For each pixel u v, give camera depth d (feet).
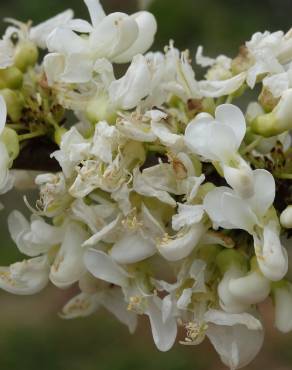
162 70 0.56
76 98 0.57
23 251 0.60
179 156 0.54
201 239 0.56
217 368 1.46
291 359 1.52
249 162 0.58
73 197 0.57
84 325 1.56
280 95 0.58
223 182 0.57
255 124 0.58
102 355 1.51
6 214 1.54
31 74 0.61
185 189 0.55
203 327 0.57
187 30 1.71
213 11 1.73
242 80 0.58
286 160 0.58
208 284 0.58
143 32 0.59
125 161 0.55
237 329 0.58
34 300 1.69
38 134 0.59
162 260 0.60
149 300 0.59
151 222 0.56
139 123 0.54
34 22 1.73
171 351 1.49
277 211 0.57
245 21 1.75
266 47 0.59
